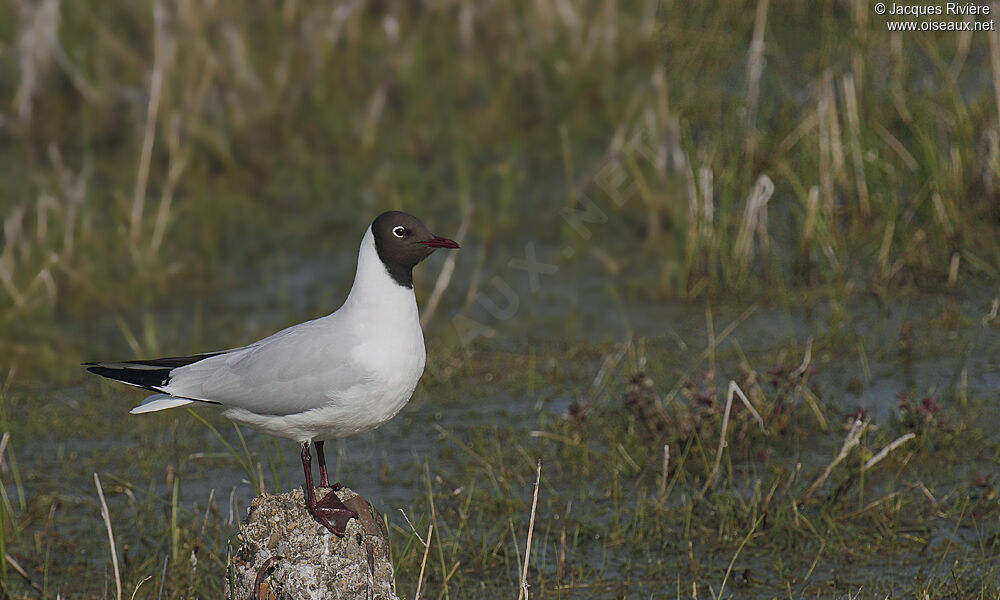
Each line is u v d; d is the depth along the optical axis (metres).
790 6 20.88
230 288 14.34
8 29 19.69
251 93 18.17
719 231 14.46
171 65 17.77
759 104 17.59
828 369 12.27
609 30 19.94
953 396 11.62
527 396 11.99
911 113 16.50
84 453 11.04
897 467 10.43
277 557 6.94
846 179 15.18
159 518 9.96
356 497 7.23
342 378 7.58
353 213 16.22
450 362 12.69
